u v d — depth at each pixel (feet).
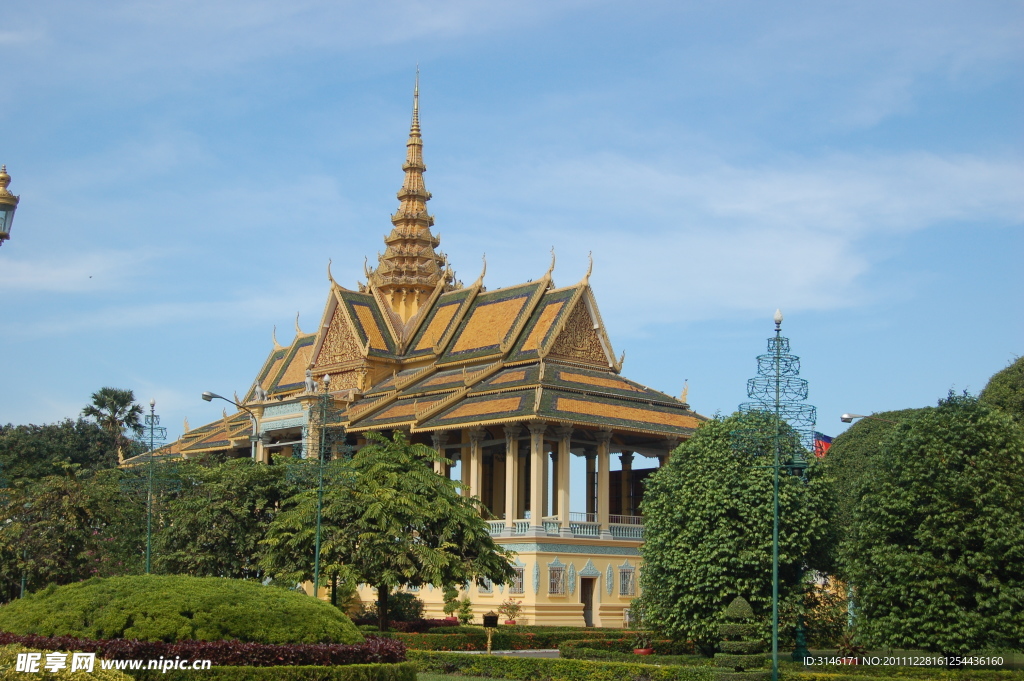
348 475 185.57
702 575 167.32
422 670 163.43
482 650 188.03
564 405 250.98
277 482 215.31
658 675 141.08
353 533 180.86
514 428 250.37
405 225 342.23
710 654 171.12
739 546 167.22
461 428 258.37
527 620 234.17
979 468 146.82
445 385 282.15
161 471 215.10
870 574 152.87
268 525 207.51
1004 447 148.05
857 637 156.46
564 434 250.16
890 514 151.43
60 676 90.99
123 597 117.08
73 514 218.18
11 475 338.95
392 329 321.32
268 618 119.14
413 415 268.00
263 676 112.88
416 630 203.10
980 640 143.95
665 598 174.09
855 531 157.79
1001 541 143.13
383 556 177.99
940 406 153.07
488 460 298.56
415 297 331.98
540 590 236.63
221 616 116.88
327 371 320.91
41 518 218.79
